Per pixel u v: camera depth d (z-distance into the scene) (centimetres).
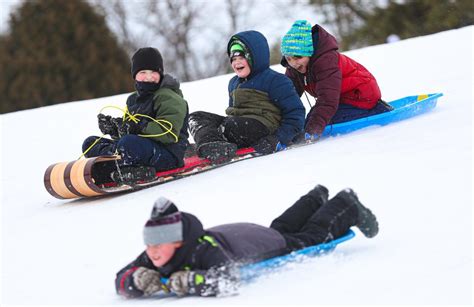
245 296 942
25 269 1263
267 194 1456
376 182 1403
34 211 1712
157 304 967
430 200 1252
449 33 4069
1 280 1216
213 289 941
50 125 3000
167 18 8594
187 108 1786
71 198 1767
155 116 1756
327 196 1121
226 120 1886
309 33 1972
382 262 1011
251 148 1875
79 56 6372
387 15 6856
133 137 1712
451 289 894
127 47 8525
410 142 1697
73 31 6366
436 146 1600
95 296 1064
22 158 2438
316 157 1717
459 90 2427
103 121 1794
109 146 1797
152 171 1725
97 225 1470
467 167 1395
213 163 1812
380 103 2042
